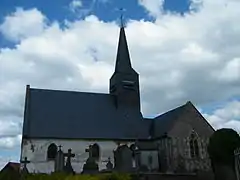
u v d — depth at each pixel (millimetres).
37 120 34312
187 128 35250
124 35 42750
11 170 30516
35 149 32500
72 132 34562
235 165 22734
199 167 33844
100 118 37094
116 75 40188
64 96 37875
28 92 36469
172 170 32156
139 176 22609
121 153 32125
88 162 29656
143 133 37219
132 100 39625
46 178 22562
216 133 22562
